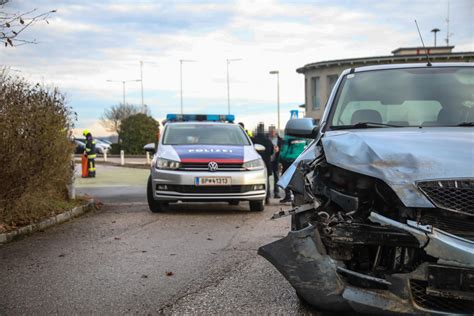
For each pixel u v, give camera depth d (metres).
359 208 3.31
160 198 9.12
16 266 5.54
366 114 4.58
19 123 7.19
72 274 5.21
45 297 4.47
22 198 7.64
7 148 6.93
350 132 4.09
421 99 4.63
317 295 3.34
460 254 2.90
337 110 4.70
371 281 3.18
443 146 3.38
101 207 10.51
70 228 7.89
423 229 3.00
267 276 5.08
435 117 4.44
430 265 2.97
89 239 7.01
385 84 4.86
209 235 7.29
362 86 4.88
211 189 9.06
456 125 4.29
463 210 3.01
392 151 3.34
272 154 12.48
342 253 3.31
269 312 4.05
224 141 10.31
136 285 4.82
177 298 4.43
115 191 13.93
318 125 4.85
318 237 3.38
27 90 7.87
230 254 6.05
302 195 3.92
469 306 2.96
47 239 7.02
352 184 3.38
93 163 19.02
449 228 3.02
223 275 5.13
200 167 9.13
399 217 3.15
